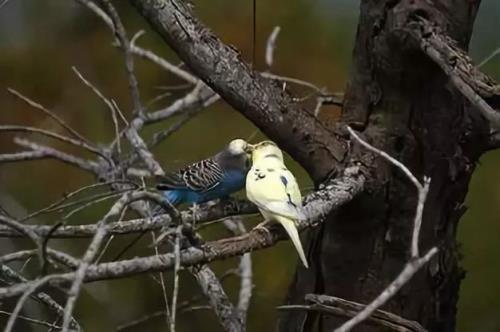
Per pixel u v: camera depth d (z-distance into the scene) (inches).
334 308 296.0
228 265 566.9
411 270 222.4
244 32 705.6
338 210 327.6
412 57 308.8
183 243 268.2
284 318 355.3
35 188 643.5
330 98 398.0
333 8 717.3
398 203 323.6
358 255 331.6
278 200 278.5
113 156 427.2
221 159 311.0
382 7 312.7
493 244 590.2
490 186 606.2
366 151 320.2
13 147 669.3
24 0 727.7
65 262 268.5
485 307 576.1
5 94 697.0
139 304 571.2
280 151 304.8
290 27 706.2
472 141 325.1
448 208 332.8
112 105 448.8
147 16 302.2
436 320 338.6
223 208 314.5
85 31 722.8
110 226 237.9
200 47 302.8
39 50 716.0
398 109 320.5
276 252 588.4
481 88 279.0
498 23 657.0
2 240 501.7
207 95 435.8
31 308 429.7
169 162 558.6
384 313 304.3
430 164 323.9
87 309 566.6
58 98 700.0
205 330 569.3
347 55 701.3
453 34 310.5
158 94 679.7
